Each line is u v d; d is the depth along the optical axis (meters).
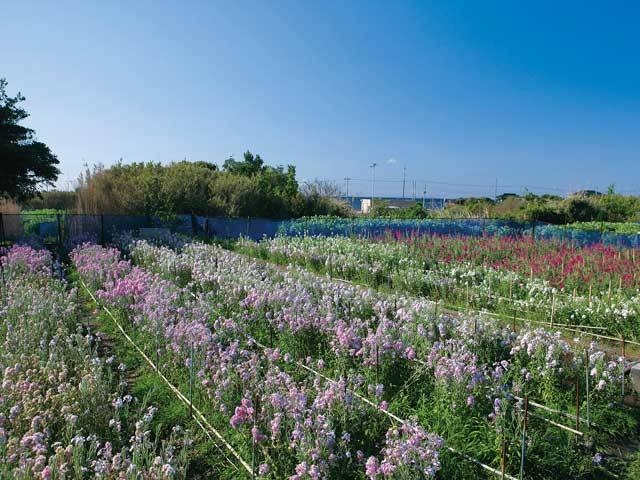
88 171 23.20
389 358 5.70
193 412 5.08
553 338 6.28
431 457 3.68
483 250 14.82
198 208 26.44
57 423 4.48
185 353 5.91
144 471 3.56
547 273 11.60
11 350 6.04
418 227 19.97
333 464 3.81
